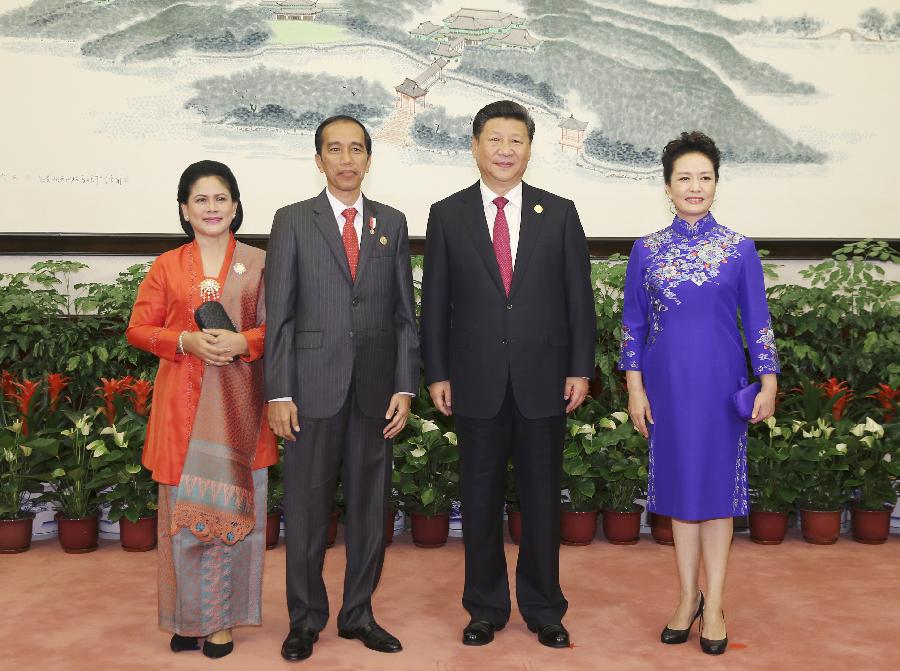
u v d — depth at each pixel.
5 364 4.74
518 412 2.91
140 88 4.97
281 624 3.12
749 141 5.35
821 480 4.36
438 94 5.15
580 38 5.22
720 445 2.87
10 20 4.89
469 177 5.19
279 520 4.29
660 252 2.99
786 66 5.35
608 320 4.59
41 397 4.51
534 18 5.19
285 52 5.05
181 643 2.84
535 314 2.89
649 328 3.05
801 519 4.38
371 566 2.91
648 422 3.06
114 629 3.04
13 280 4.65
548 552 2.94
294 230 2.82
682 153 2.95
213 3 4.99
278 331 2.73
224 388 2.73
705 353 2.87
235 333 2.70
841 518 4.49
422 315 3.03
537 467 2.92
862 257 5.30
